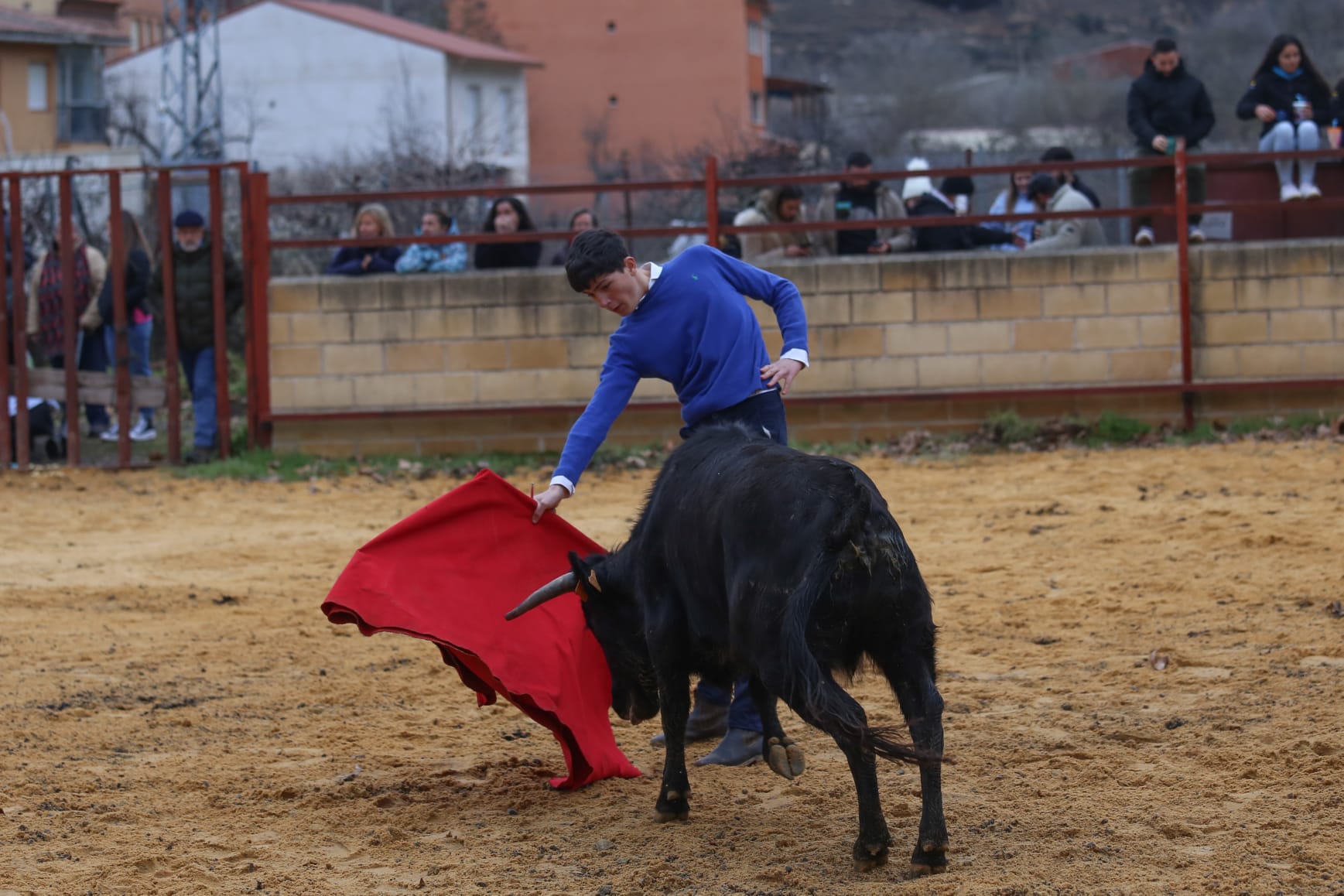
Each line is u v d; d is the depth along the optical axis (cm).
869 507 520
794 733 747
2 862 575
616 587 638
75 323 1662
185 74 3775
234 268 1673
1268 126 1684
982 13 10356
